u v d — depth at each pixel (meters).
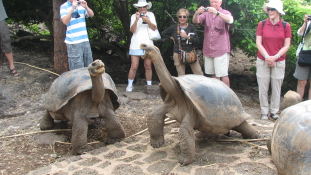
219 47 4.83
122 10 7.55
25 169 3.21
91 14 5.12
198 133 3.80
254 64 9.91
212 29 4.83
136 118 4.68
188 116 3.06
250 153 3.21
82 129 3.45
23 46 9.48
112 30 9.53
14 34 10.16
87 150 3.51
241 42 6.14
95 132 4.27
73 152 3.62
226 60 4.89
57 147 3.82
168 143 3.58
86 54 5.16
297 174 1.75
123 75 8.09
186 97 3.08
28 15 9.66
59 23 6.07
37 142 3.92
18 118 4.75
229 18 4.66
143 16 5.37
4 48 6.20
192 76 3.30
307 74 4.86
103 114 3.70
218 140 3.62
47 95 3.83
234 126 3.19
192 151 2.96
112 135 3.75
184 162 2.95
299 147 1.74
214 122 3.02
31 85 6.00
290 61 6.18
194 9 5.84
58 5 5.99
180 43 5.27
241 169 2.84
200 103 2.97
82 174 2.89
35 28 11.46
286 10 5.80
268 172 2.77
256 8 6.05
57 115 3.72
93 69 3.07
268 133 3.78
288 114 1.95
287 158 1.80
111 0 6.49
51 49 9.36
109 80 4.00
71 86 3.58
